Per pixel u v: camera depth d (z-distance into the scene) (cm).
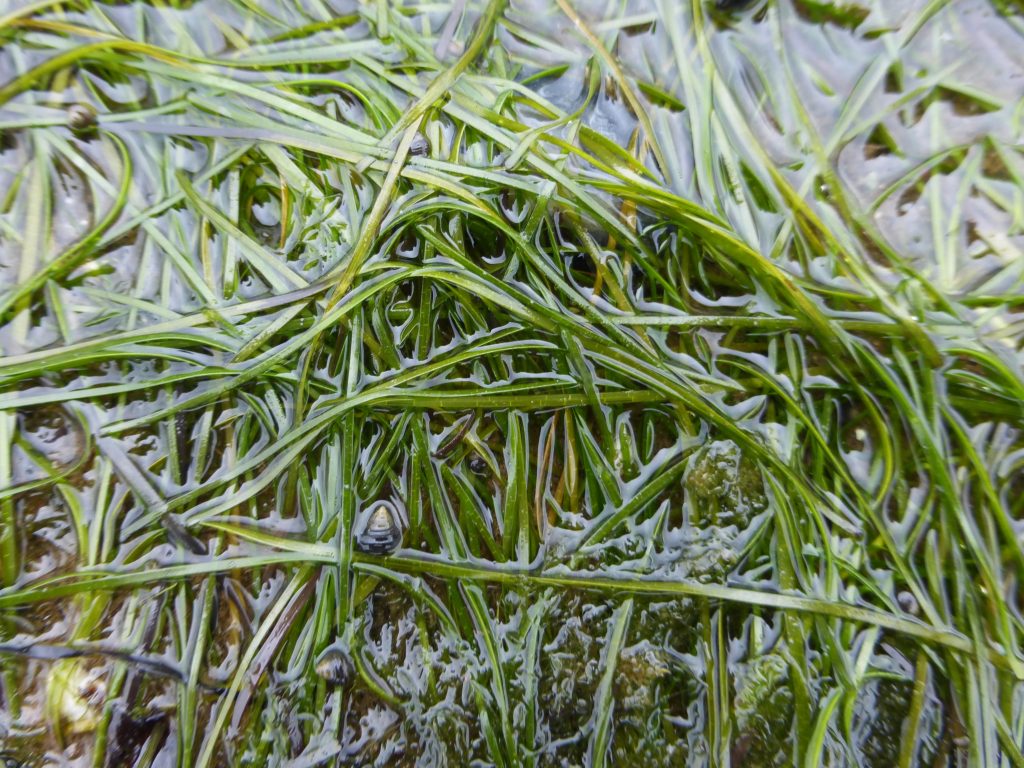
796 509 16
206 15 17
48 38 16
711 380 16
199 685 14
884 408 16
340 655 15
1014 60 18
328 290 15
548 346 15
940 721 15
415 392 15
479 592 15
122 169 16
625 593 15
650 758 15
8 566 15
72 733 14
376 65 17
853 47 18
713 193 17
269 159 16
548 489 16
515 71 17
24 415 15
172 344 15
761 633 15
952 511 15
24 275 16
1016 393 16
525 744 15
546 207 16
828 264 17
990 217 17
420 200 15
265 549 15
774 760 15
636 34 18
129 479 15
